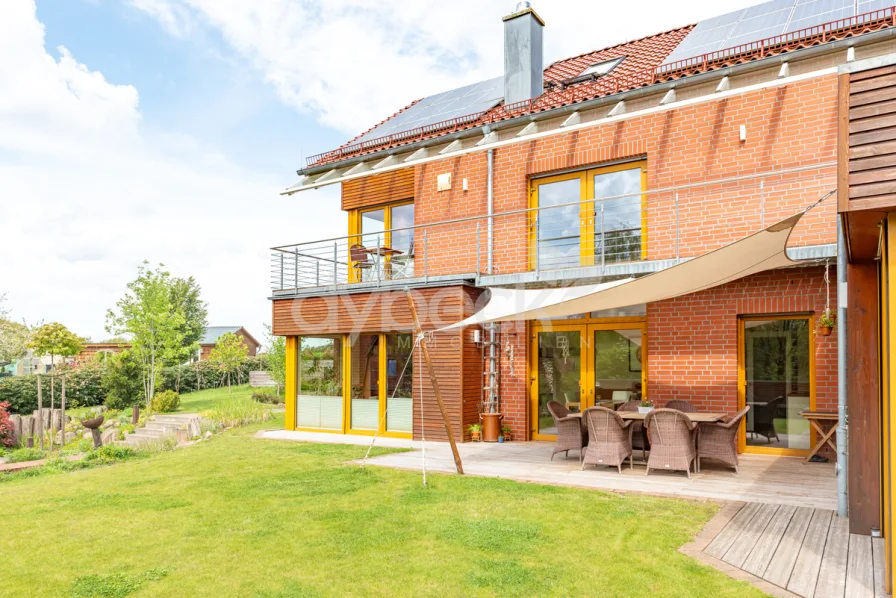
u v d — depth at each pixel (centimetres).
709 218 1105
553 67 1673
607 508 716
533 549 577
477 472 954
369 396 1464
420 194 1470
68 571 546
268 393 2845
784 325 1078
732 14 1349
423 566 540
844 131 433
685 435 887
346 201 1639
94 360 2909
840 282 672
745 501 745
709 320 1101
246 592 491
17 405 2412
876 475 600
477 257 1327
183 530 662
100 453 1272
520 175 1329
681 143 1138
